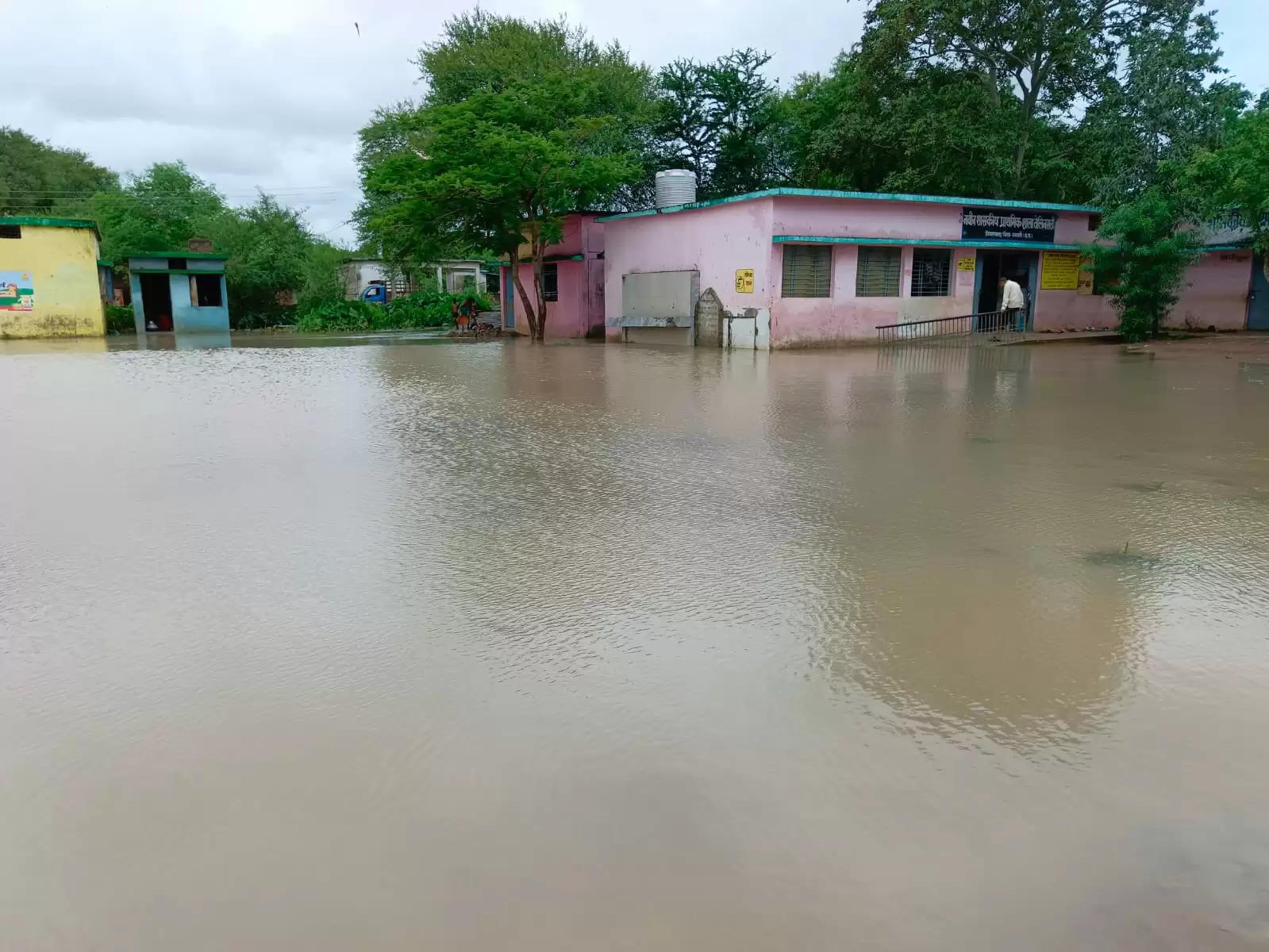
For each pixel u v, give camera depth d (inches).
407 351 777.6
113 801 89.4
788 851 81.0
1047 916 73.0
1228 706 108.0
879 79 1005.8
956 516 194.7
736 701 109.4
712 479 233.8
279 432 311.0
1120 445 279.6
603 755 97.0
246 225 1413.6
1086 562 162.2
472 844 82.2
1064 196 1020.5
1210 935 71.0
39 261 1010.1
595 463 256.8
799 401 392.5
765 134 1224.2
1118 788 90.8
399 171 894.4
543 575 157.0
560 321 1082.7
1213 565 160.2
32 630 133.2
